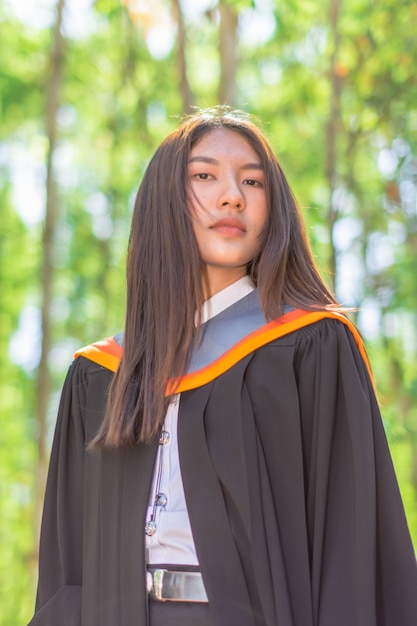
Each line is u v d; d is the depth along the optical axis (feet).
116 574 8.89
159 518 8.74
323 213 35.81
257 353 9.02
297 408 8.87
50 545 10.14
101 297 52.31
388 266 40.32
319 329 9.09
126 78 42.57
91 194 52.49
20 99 46.39
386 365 40.47
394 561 8.73
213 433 8.80
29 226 54.24
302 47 38.34
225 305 9.36
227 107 10.34
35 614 9.80
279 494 8.73
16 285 54.29
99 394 9.86
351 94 35.01
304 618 8.45
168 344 9.12
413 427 39.34
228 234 9.25
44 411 45.29
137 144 46.26
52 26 42.09
